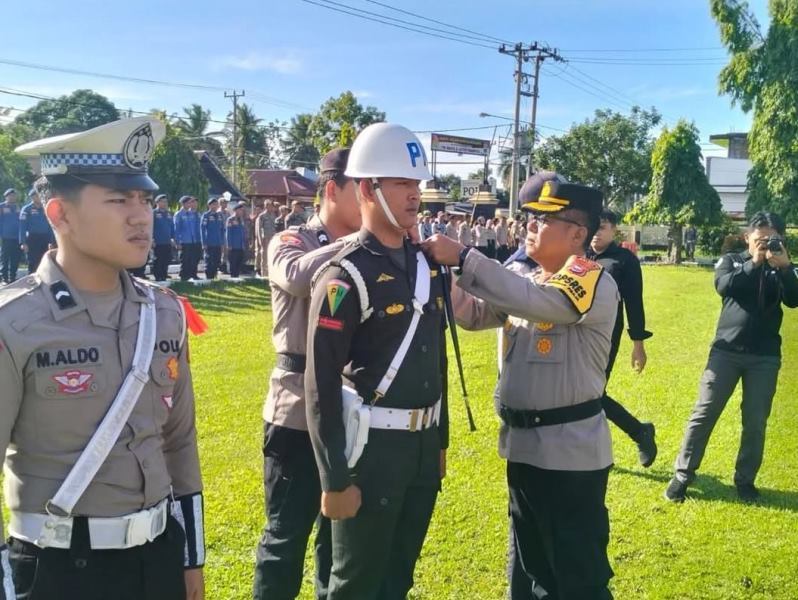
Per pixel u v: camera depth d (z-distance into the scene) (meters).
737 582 3.49
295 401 2.81
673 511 4.31
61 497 1.63
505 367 2.77
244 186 43.44
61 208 1.70
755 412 4.44
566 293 2.43
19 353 1.61
